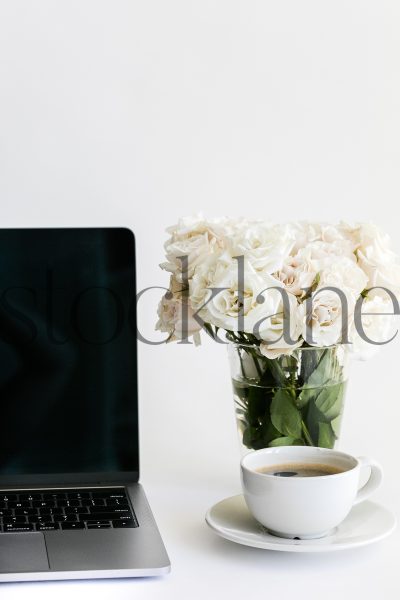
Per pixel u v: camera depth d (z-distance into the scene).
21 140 1.47
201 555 0.95
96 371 1.21
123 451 1.20
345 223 1.13
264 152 1.52
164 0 1.48
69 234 1.24
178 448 1.38
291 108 1.52
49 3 1.46
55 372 1.21
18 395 1.20
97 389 1.21
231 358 1.13
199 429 1.48
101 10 1.47
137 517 1.03
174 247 1.09
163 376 1.51
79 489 1.14
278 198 1.53
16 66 1.46
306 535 0.93
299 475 0.98
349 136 1.54
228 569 0.92
